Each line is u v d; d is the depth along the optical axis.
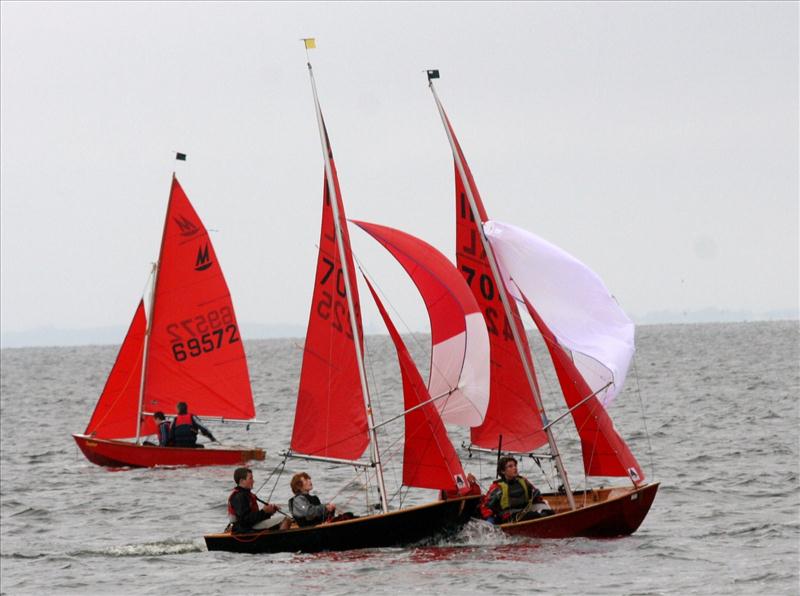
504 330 67.00
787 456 96.69
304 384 67.19
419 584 55.44
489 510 64.50
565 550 61.72
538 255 65.50
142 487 92.69
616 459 64.75
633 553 61.09
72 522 79.12
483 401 65.12
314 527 63.03
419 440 64.19
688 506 75.50
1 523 79.56
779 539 64.38
